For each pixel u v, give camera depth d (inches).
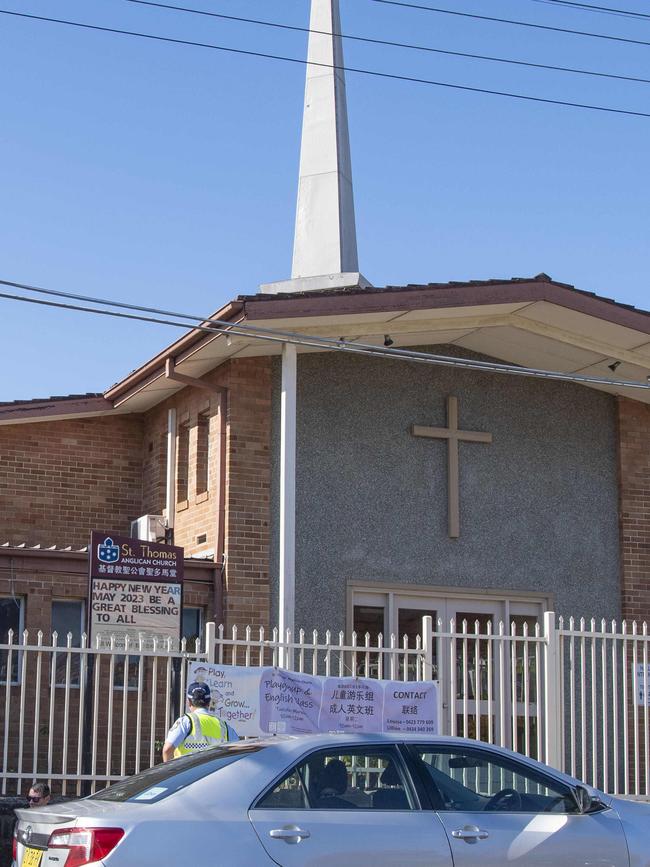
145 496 730.2
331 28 869.8
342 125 856.9
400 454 663.8
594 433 715.4
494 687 657.6
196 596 611.8
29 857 293.6
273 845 291.7
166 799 293.7
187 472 688.4
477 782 327.3
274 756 309.0
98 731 585.6
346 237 828.6
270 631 614.9
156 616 504.4
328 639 482.6
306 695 471.2
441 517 666.2
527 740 540.1
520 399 700.0
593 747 530.9
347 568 639.1
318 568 633.0
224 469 624.7
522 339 653.3
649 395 709.9
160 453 712.4
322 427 649.0
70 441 725.3
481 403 689.0
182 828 285.9
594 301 618.8
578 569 693.3
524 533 684.7
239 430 627.2
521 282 602.5
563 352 667.4
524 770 332.8
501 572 674.2
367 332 611.8
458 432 675.4
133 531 693.9
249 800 297.0
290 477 581.9
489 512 679.1
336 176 837.2
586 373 696.4
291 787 304.2
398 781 317.1
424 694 492.7
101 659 593.6
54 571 586.6
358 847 300.0
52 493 714.2
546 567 685.9
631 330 630.5
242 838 289.7
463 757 329.1
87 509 721.0
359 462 653.3
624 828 329.4
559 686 535.8
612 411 723.4
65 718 448.5
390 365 671.1
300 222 837.2
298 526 633.0
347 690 478.6
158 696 600.7
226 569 613.3
